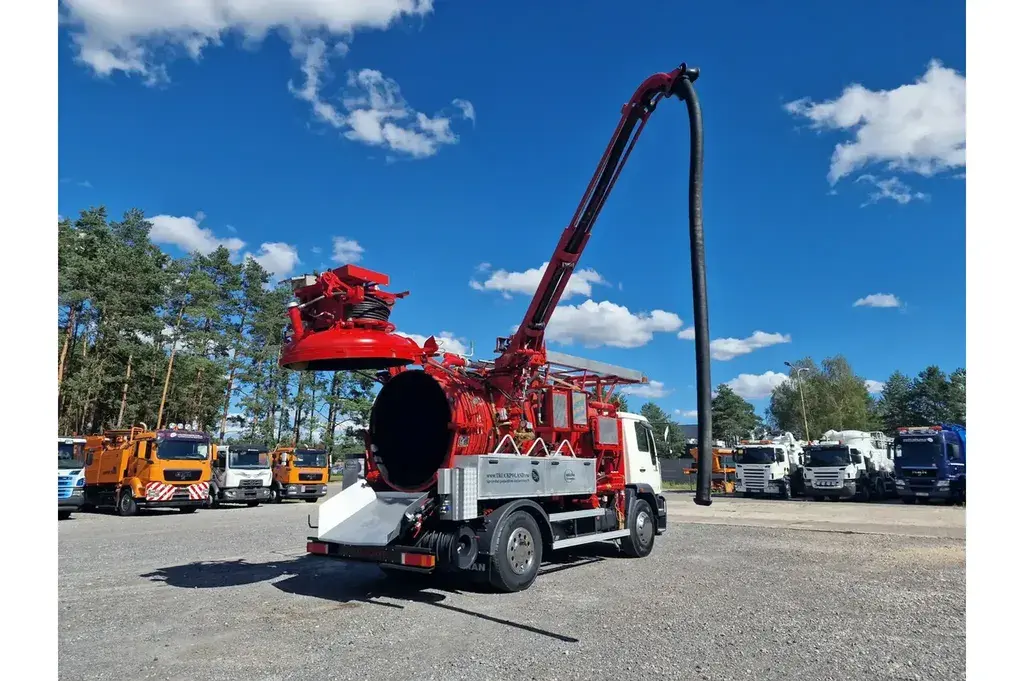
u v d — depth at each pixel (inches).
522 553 342.0
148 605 304.8
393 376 366.0
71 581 368.2
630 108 349.4
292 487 1194.6
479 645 237.0
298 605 304.7
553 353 411.5
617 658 220.2
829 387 3122.5
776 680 198.7
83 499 815.1
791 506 999.6
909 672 205.8
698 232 225.3
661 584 351.9
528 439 389.1
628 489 459.5
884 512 869.2
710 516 808.3
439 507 330.0
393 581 363.9
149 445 906.7
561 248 385.1
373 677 203.0
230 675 205.9
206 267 2172.7
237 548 507.2
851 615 279.7
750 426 3639.3
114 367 1780.3
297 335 316.5
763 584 350.6
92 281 1686.8
